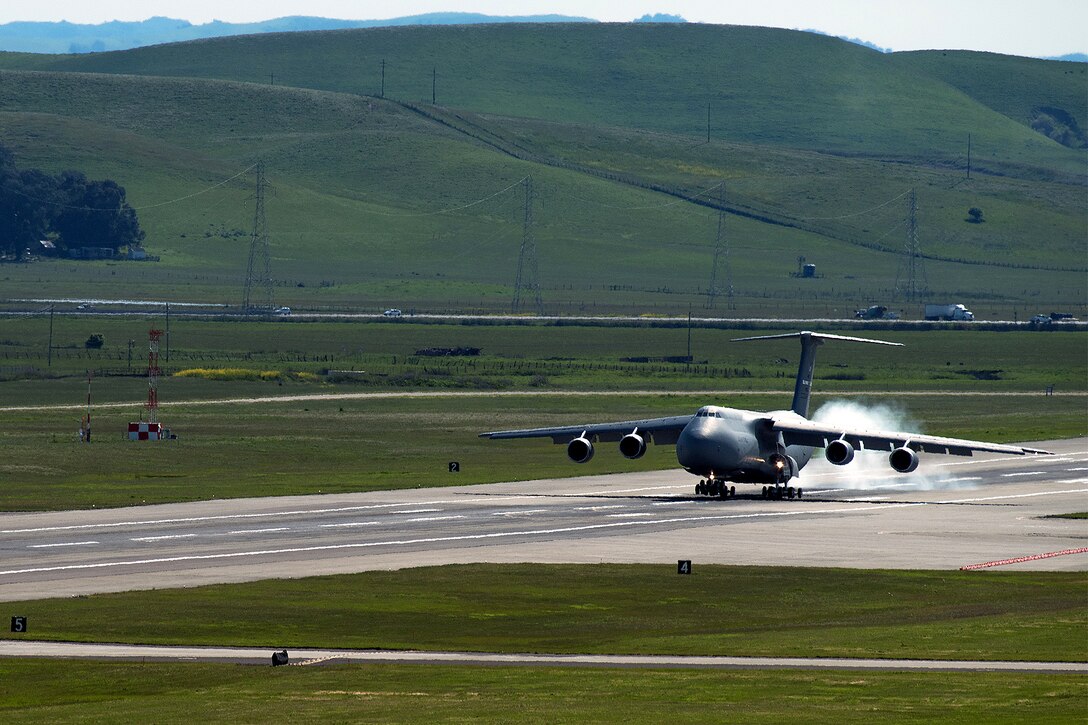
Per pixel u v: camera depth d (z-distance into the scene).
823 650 141.12
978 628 154.00
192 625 153.00
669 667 132.00
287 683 123.25
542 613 164.25
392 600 170.00
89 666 132.00
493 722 105.19
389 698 115.31
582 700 114.00
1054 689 118.25
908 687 119.44
